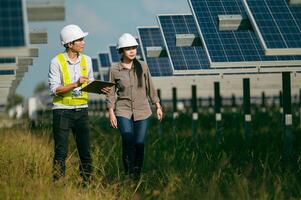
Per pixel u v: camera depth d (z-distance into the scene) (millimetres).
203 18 23578
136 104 17312
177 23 29328
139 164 17297
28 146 19250
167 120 44094
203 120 41938
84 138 16594
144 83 17469
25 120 24172
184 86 35812
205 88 38094
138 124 17328
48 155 18094
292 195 14219
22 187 14688
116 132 32062
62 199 13609
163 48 27797
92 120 42125
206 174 16375
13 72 23828
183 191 14406
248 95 25422
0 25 11828
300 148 21844
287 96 20016
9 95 32312
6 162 17156
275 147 21906
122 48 17234
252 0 20156
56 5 13461
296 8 19688
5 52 11547
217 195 13852
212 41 22125
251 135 25156
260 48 21656
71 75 16375
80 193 14477
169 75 31219
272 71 22750
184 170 16844
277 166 17641
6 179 15273
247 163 17828
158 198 14320
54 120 16359
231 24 20688
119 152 19641
